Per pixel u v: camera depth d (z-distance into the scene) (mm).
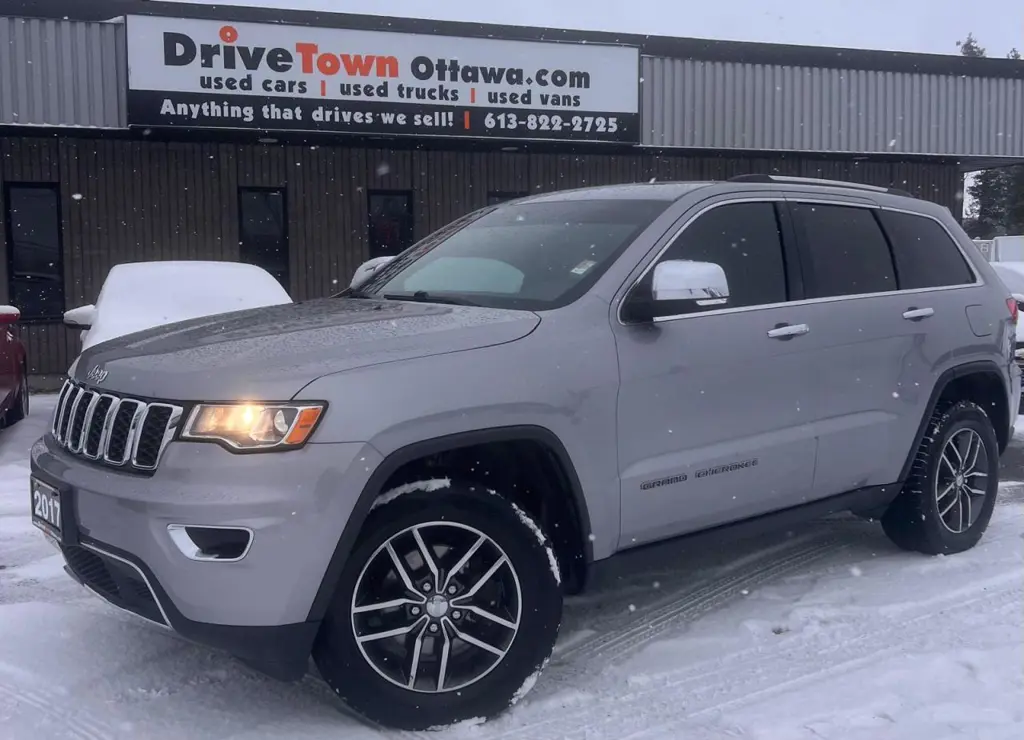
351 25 15961
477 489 3543
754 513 4457
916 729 3477
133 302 8766
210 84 13492
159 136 14500
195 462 3170
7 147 14492
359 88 14086
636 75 15344
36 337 14859
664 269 3930
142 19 13180
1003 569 5277
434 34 14336
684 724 3578
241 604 3141
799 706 3691
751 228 4625
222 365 3328
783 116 16781
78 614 4461
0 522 6215
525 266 4332
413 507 3424
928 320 5184
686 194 4504
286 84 13773
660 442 4035
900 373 5031
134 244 15195
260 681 3893
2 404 8812
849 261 4984
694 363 4129
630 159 17625
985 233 43656
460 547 3549
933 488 5316
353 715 3637
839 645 4305
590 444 3799
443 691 3500
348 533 3244
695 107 16234
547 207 4941
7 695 3693
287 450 3170
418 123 14398
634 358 3947
